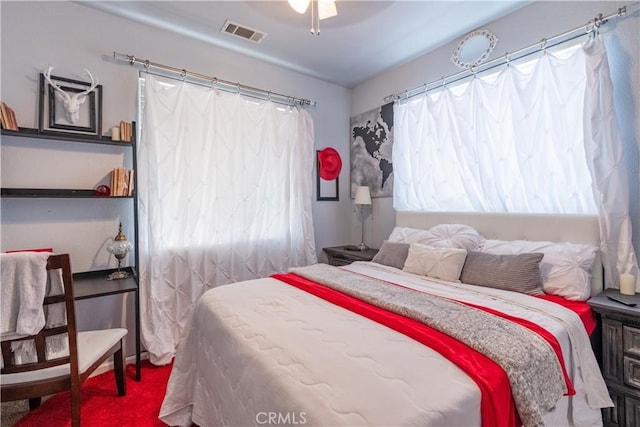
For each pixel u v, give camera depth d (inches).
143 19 96.1
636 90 72.6
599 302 63.6
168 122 98.9
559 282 71.2
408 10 92.4
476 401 36.0
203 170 106.3
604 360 61.9
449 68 110.7
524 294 71.6
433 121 112.7
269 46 113.2
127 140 89.6
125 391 78.1
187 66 106.5
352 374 38.4
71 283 55.9
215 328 59.0
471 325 50.1
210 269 108.3
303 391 36.7
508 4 90.2
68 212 87.1
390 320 53.9
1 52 78.0
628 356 59.0
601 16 75.2
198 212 104.6
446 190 110.0
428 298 64.6
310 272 88.2
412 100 124.0
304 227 131.5
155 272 95.3
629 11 73.0
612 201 72.7
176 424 65.9
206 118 105.9
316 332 50.3
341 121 150.8
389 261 103.6
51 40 84.1
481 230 98.0
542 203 87.1
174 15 94.3
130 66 96.1
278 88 129.1
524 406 38.9
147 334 93.4
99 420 68.0
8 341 52.3
